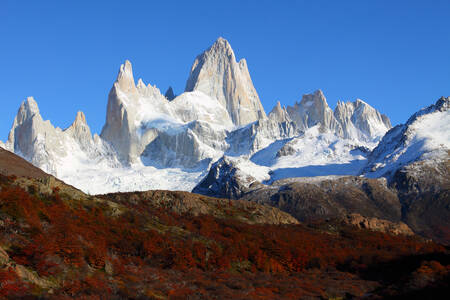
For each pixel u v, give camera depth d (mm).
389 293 67625
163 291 58594
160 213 96812
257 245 86312
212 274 70250
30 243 55250
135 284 58125
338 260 92500
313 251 92250
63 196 77000
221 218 106250
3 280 46656
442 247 113375
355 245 107688
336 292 70562
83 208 76688
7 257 50938
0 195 63938
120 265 62250
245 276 74250
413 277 69500
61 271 53719
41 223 61594
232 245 82125
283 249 86625
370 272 88500
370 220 136000
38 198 71625
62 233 60531
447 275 68375
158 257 69500
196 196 114875
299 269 84875
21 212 61406
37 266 52188
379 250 105562
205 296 59312
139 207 98688
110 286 55188
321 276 82750
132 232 73062
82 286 52938
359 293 71062
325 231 118938
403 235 133000
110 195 107375
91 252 58906
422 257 94812
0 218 59031
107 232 70500
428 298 63625
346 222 133125
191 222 94688
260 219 114000
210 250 77875
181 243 75625
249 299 60281
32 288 48531
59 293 50062
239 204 119250
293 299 64812
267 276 76312
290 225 118188
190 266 71500
